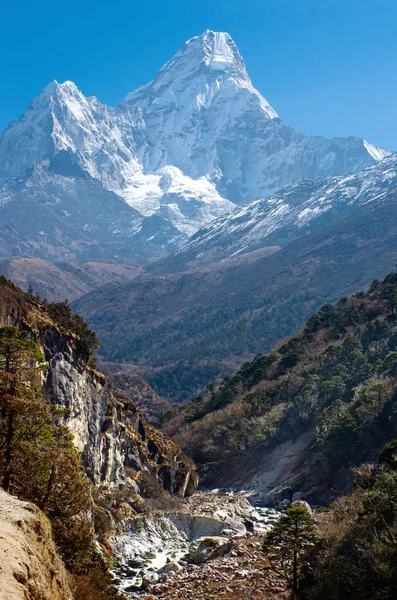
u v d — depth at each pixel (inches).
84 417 2994.6
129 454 3540.8
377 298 7032.5
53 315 3058.6
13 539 898.7
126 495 3075.8
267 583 2032.5
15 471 1480.1
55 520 1544.0
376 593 1758.1
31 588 841.5
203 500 3905.0
